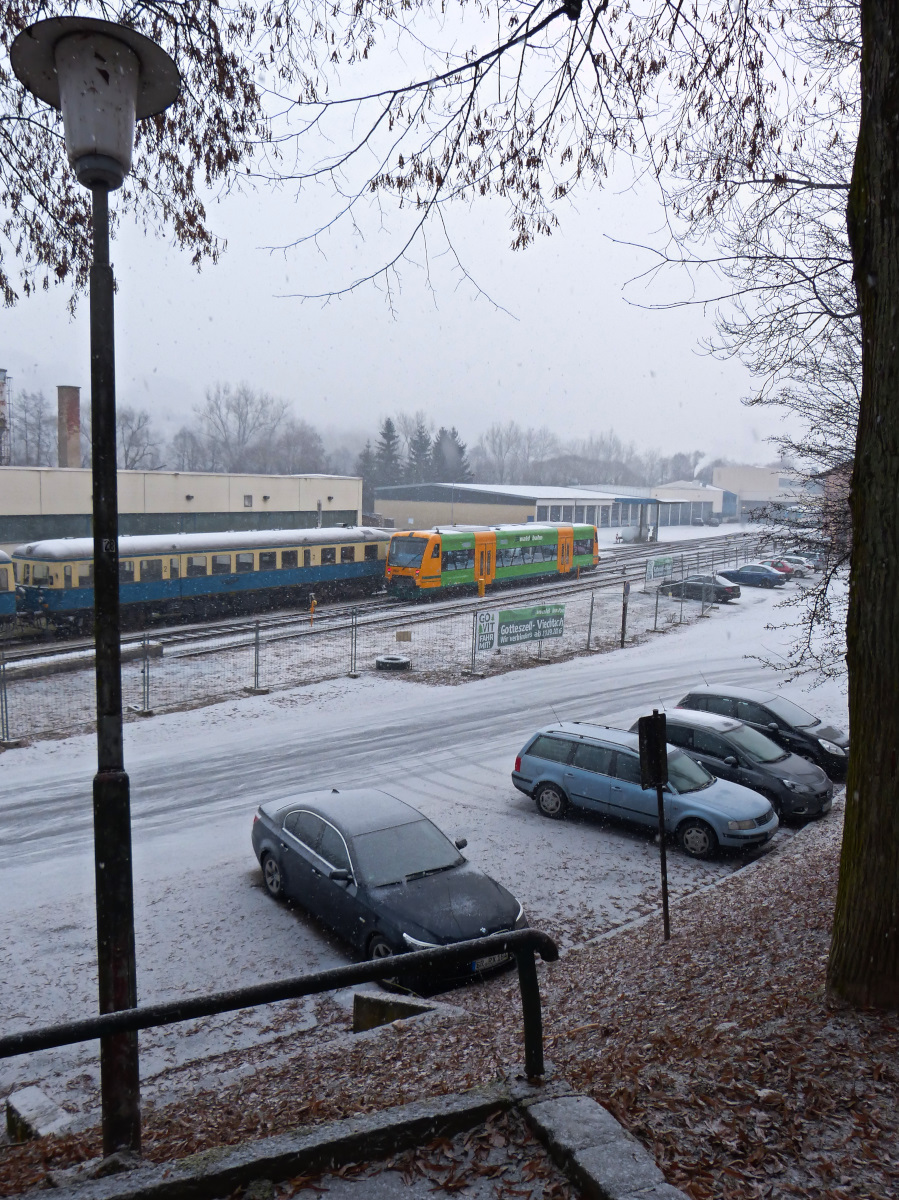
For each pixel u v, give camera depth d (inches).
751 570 1902.1
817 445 528.1
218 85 264.1
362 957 369.4
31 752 689.0
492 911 368.2
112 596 171.2
